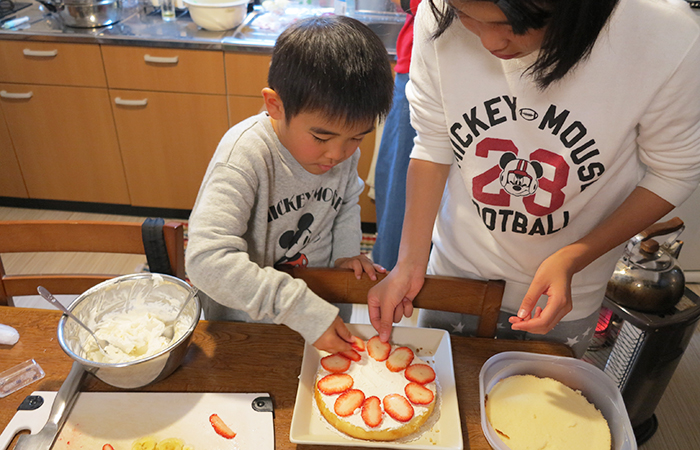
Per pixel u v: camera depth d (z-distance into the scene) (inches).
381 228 72.7
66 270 90.4
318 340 33.4
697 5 68.3
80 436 29.1
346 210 46.2
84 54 88.7
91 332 33.3
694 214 86.3
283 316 33.0
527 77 30.9
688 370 73.5
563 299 32.0
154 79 90.5
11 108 94.9
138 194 104.6
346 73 31.3
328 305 33.8
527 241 37.8
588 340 43.4
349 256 46.0
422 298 38.3
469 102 34.1
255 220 38.4
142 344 34.7
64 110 94.9
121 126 96.1
